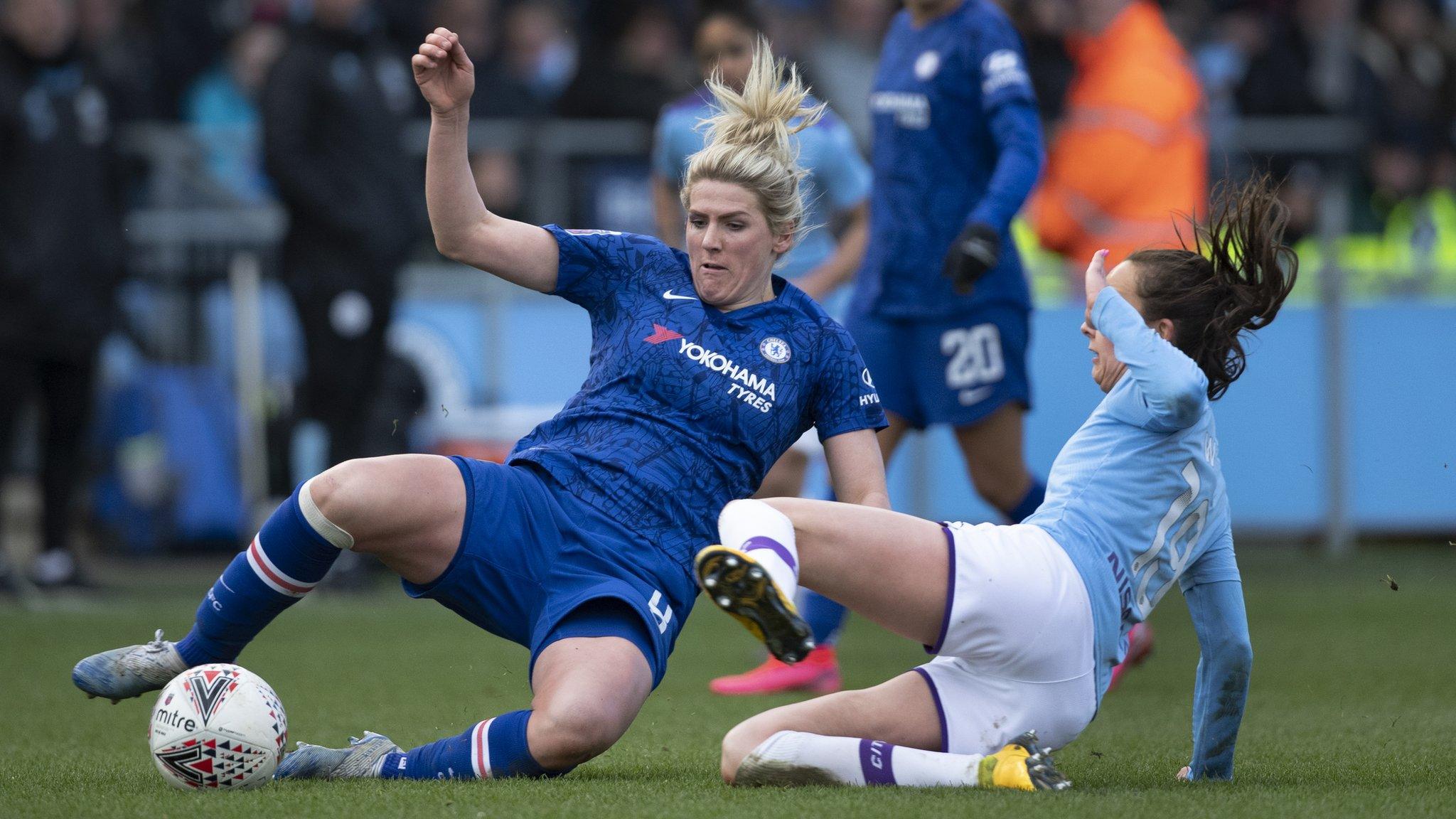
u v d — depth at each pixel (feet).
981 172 64.28
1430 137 122.42
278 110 94.73
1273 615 87.97
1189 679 67.46
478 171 113.70
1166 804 35.22
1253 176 41.52
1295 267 39.99
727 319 41.60
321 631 82.99
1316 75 124.47
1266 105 117.29
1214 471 39.24
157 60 134.82
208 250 112.98
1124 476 38.11
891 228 64.75
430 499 38.93
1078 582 37.11
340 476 38.91
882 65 65.87
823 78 129.08
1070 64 121.60
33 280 91.20
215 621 40.24
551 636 38.52
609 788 36.91
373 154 96.17
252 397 112.06
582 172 114.93
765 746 37.11
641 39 116.88
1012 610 36.52
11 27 92.17
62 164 92.79
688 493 40.42
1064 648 36.96
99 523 114.42
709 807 34.32
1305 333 113.19
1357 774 41.81
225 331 112.78
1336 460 113.50
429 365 110.01
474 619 40.63
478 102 119.24
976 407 64.49
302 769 39.24
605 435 40.83
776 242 41.96
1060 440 107.55
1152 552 38.22
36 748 47.06
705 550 32.78
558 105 116.98
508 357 110.83
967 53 63.46
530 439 42.27
